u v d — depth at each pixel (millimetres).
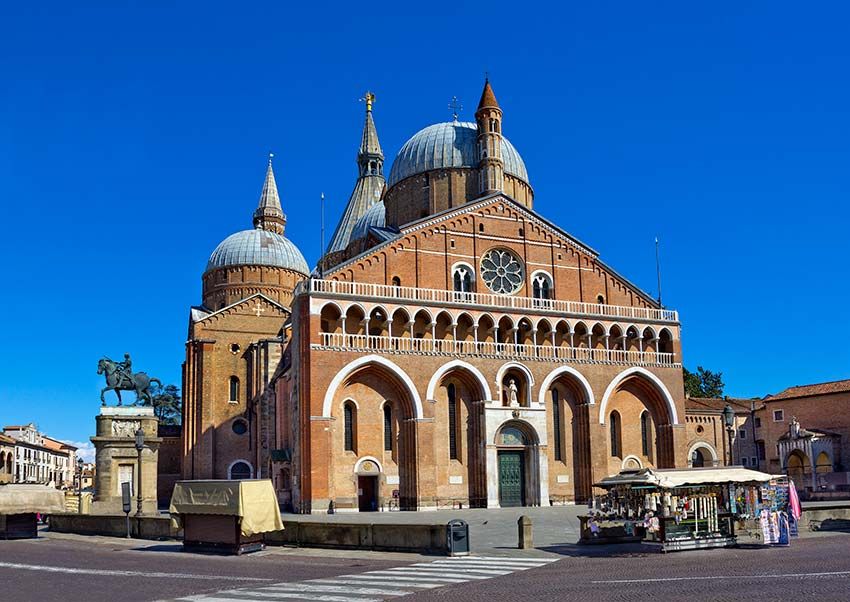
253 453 88875
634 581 22375
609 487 35750
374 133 118188
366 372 63188
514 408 66750
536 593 20562
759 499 34219
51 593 22359
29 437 150750
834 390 81188
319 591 21750
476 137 81062
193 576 25531
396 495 62812
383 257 66125
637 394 74125
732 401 90000
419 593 21141
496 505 64750
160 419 127562
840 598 18422
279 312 93625
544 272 72625
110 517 44219
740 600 18609
